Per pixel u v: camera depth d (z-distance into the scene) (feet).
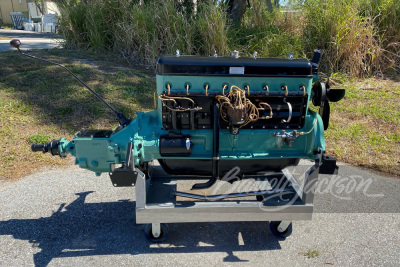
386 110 17.61
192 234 9.06
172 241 8.75
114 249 8.41
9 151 13.09
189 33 22.00
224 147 8.38
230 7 26.63
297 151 8.59
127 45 23.98
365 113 17.46
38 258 8.05
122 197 10.86
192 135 8.19
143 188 7.69
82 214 9.86
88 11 24.89
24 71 19.26
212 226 9.44
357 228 9.37
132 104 17.46
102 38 24.93
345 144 14.78
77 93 17.61
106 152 8.06
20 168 12.37
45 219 9.57
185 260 8.04
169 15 22.41
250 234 9.11
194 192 10.01
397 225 9.52
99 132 8.43
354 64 22.40
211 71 7.66
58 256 8.13
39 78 18.58
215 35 21.48
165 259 8.07
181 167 8.99
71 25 25.79
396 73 23.15
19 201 10.42
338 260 8.11
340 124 16.52
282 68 7.72
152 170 10.11
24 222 9.41
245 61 7.72
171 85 7.78
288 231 8.87
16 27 85.87
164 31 22.39
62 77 18.97
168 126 8.07
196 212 7.91
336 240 8.86
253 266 7.88
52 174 12.16
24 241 8.64
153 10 23.29
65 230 9.12
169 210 7.82
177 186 10.32
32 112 15.69
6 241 8.61
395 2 23.09
